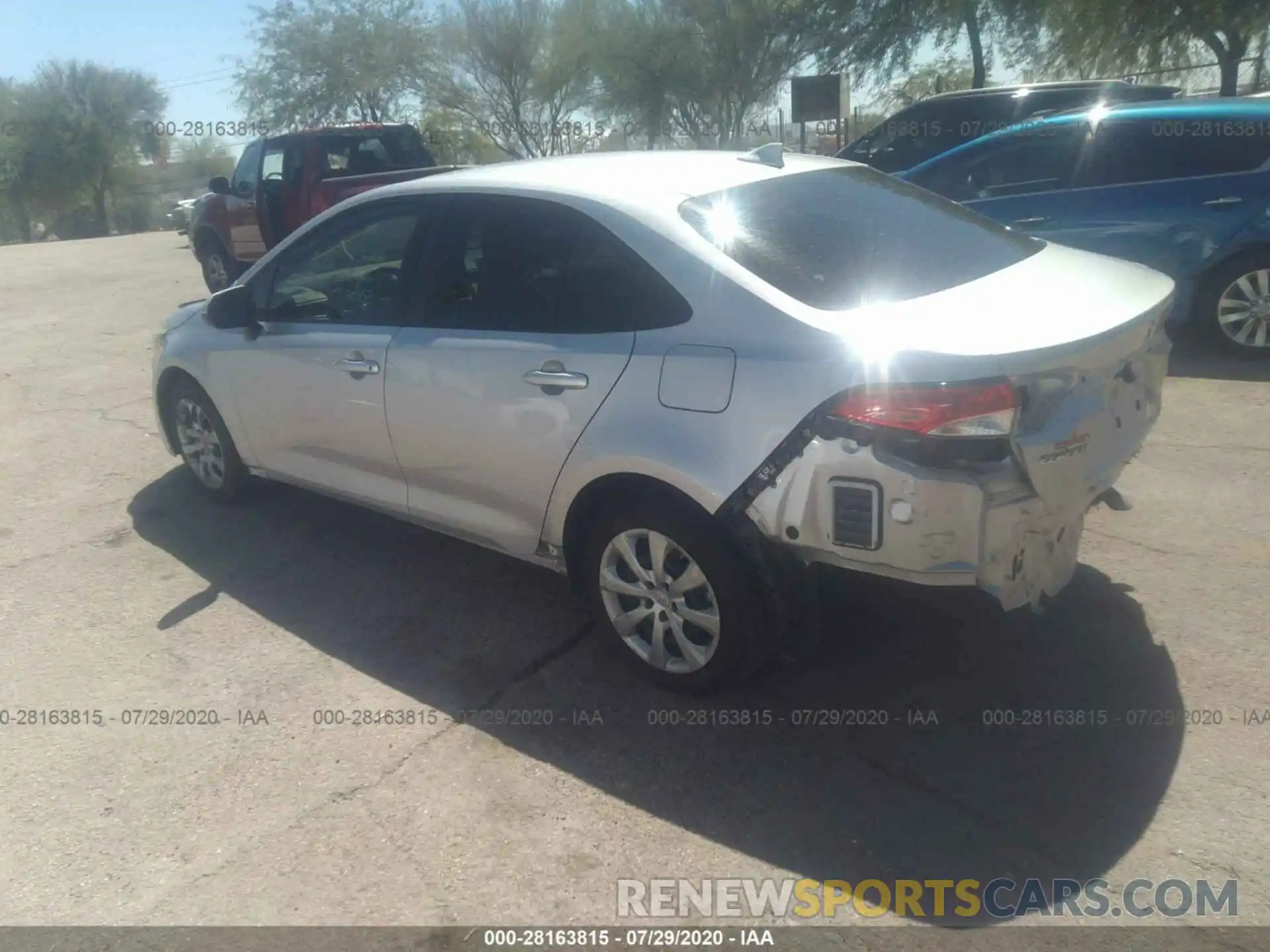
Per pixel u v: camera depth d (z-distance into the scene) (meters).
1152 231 7.11
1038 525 3.09
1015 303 3.28
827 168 4.21
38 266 17.00
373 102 30.36
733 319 3.27
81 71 45.41
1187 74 19.86
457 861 2.96
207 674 3.95
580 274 3.65
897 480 2.94
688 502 3.37
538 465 3.73
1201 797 3.04
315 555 4.93
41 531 5.33
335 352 4.41
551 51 26.52
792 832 3.01
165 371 5.45
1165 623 3.93
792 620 3.39
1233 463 5.36
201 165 51.06
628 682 3.79
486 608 4.37
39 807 3.25
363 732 3.55
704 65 24.33
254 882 2.91
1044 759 3.25
